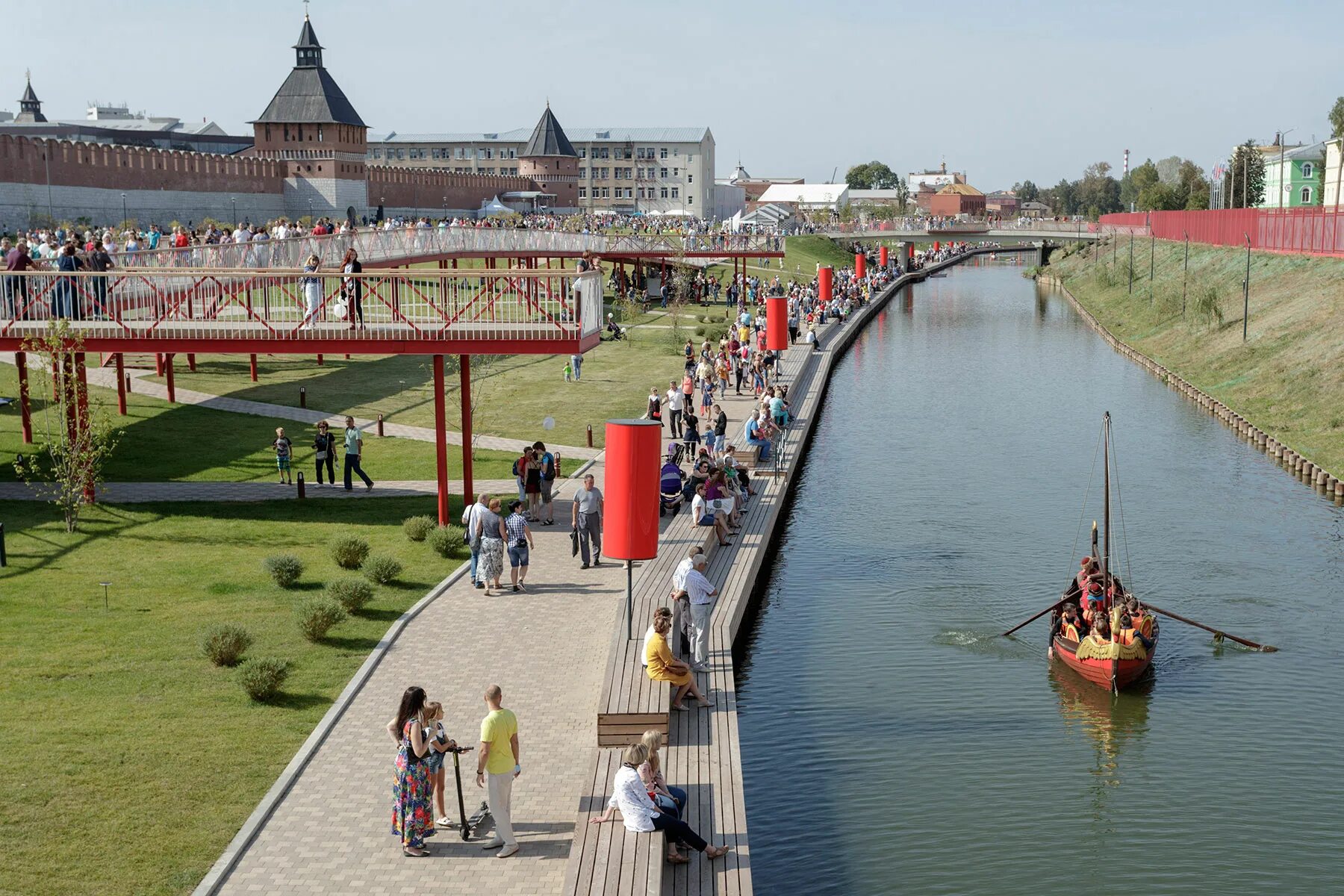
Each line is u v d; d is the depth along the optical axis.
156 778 16.14
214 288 31.14
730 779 16.70
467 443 30.14
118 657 20.56
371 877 13.91
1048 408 55.03
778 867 17.20
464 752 14.90
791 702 22.77
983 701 22.84
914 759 20.45
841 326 85.12
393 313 29.42
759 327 65.81
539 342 29.25
